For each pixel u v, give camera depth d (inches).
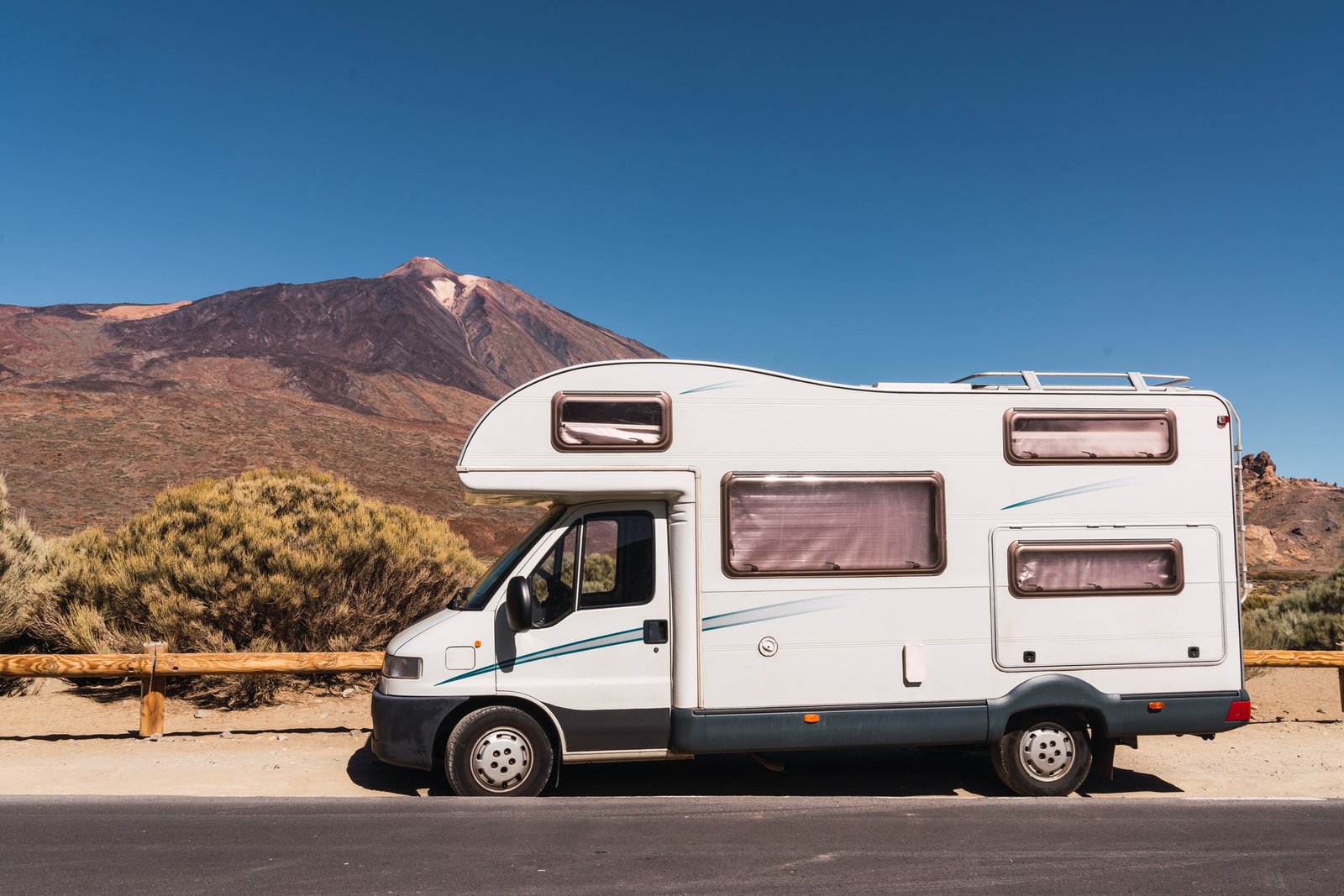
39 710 396.5
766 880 203.0
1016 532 287.9
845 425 284.7
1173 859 221.8
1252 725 408.5
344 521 464.4
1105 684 287.6
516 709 273.0
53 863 208.8
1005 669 284.4
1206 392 300.7
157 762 321.1
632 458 276.7
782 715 275.0
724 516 277.6
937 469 286.8
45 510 1872.5
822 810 263.4
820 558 280.1
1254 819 259.6
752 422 281.7
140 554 448.1
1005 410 291.1
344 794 281.7
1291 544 5615.2
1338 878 209.8
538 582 282.0
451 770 270.5
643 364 280.7
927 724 280.5
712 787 303.9
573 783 305.9
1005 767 287.3
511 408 274.8
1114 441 294.4
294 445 2851.9
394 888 194.9
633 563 279.7
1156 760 346.0
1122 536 291.6
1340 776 323.3
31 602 446.6
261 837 229.5
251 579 424.5
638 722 273.3
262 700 416.2
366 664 360.8
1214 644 292.2
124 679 444.5
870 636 280.4
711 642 275.0
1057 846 231.0
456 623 273.9
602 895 192.4
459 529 2239.2
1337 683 490.6
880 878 205.5
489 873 204.2
